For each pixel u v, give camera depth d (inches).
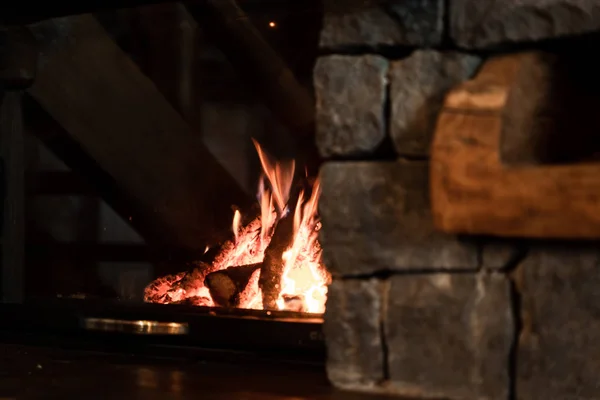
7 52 87.0
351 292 60.2
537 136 56.0
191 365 69.9
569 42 55.1
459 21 57.2
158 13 86.2
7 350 77.2
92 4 76.7
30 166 97.9
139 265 103.3
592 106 57.6
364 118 59.7
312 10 79.4
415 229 58.0
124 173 103.3
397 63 58.9
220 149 97.5
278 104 88.4
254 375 65.5
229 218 97.1
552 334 53.8
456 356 56.6
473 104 53.6
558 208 49.9
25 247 93.0
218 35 86.2
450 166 52.9
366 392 59.4
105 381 63.6
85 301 80.2
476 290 56.2
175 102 98.4
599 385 52.5
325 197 60.7
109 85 99.0
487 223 52.1
